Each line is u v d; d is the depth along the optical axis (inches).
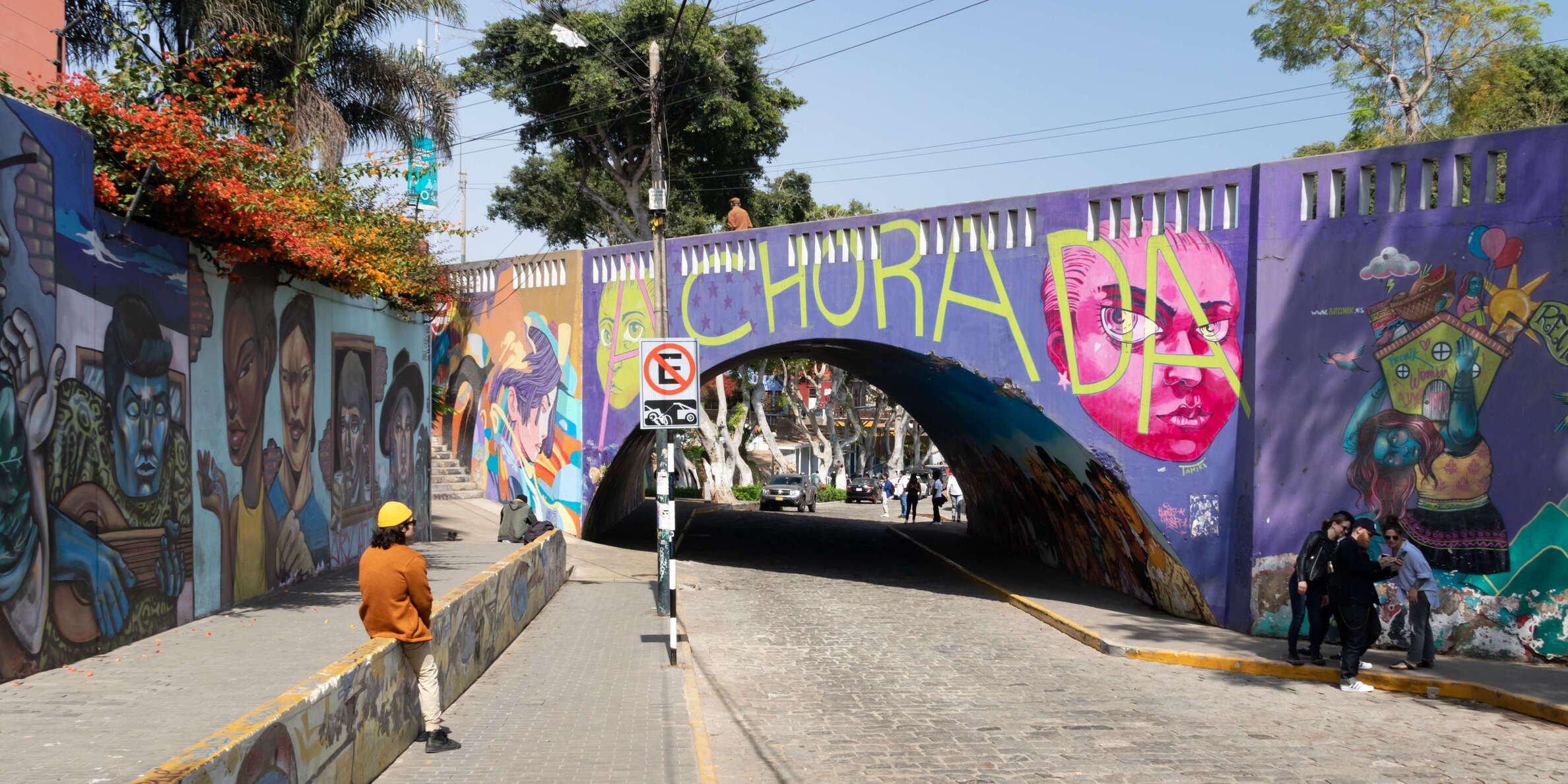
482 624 424.8
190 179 408.2
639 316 925.8
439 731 302.7
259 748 190.4
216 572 462.9
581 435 976.3
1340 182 554.9
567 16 1405.0
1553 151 495.8
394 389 725.3
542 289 1022.4
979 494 1094.4
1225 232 590.6
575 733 327.3
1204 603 595.8
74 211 359.9
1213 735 366.3
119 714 287.9
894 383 1044.5
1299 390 557.0
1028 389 667.4
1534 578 495.5
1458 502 513.0
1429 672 460.8
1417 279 527.5
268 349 517.7
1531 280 499.5
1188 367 603.5
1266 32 1316.4
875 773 316.5
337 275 552.4
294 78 567.5
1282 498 560.1
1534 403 498.0
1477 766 327.3
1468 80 1217.4
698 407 525.3
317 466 583.8
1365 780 309.0
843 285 776.3
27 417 331.6
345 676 245.1
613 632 543.8
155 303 411.2
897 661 513.7
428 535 806.5
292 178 520.7
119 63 428.5
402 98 932.0
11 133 325.7
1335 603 457.7
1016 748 346.6
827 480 2242.9
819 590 781.9
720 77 1466.5
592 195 1636.3
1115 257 631.2
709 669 486.9
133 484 395.2
